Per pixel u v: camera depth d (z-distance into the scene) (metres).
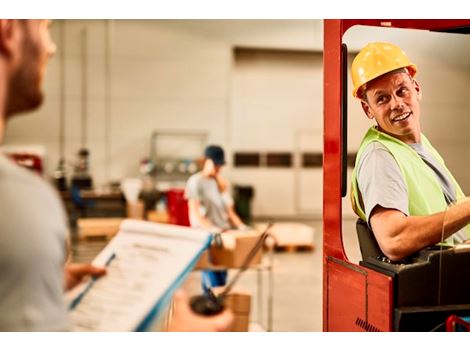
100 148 11.60
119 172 11.70
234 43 11.93
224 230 4.32
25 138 11.33
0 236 0.96
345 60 2.62
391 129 2.73
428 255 2.28
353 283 2.48
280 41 12.11
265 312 5.46
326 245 2.76
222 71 11.93
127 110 11.66
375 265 2.38
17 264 0.97
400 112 2.72
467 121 2.91
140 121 11.71
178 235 1.31
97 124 11.57
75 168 11.27
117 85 11.59
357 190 2.71
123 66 11.58
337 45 2.64
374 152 2.63
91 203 9.95
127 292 1.25
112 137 11.63
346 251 2.67
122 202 10.07
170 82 11.77
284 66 12.57
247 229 4.60
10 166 1.04
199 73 11.86
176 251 1.28
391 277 2.21
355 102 2.71
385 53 2.72
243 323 3.76
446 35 2.83
